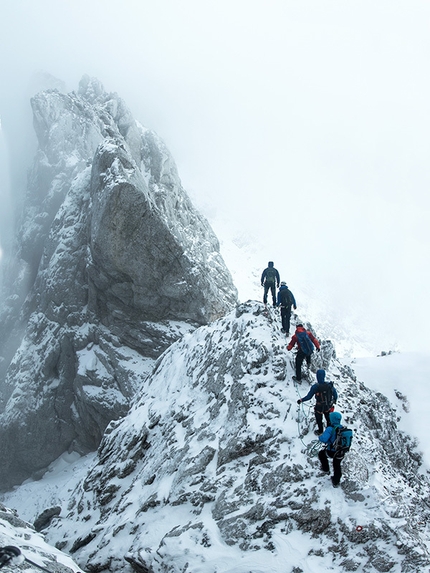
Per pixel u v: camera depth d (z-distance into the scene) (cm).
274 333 1759
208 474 1462
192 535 1288
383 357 2836
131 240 3447
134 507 1577
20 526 1072
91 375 3681
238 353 1745
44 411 3825
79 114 5316
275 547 1173
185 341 2314
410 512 1196
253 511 1272
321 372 1360
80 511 1859
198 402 1803
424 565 1044
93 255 3594
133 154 5047
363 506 1186
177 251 3575
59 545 1697
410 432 2197
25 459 3816
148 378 2489
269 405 1519
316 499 1235
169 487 1512
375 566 1073
